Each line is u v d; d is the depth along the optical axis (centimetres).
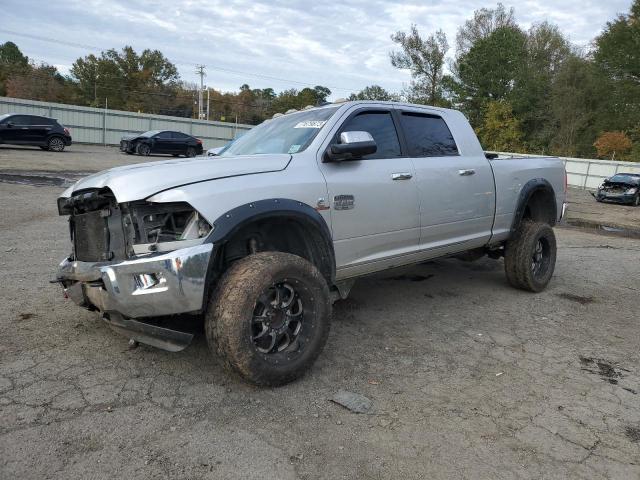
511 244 568
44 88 6675
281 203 329
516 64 4991
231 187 316
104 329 406
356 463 255
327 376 349
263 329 318
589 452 273
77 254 348
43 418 279
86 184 335
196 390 318
